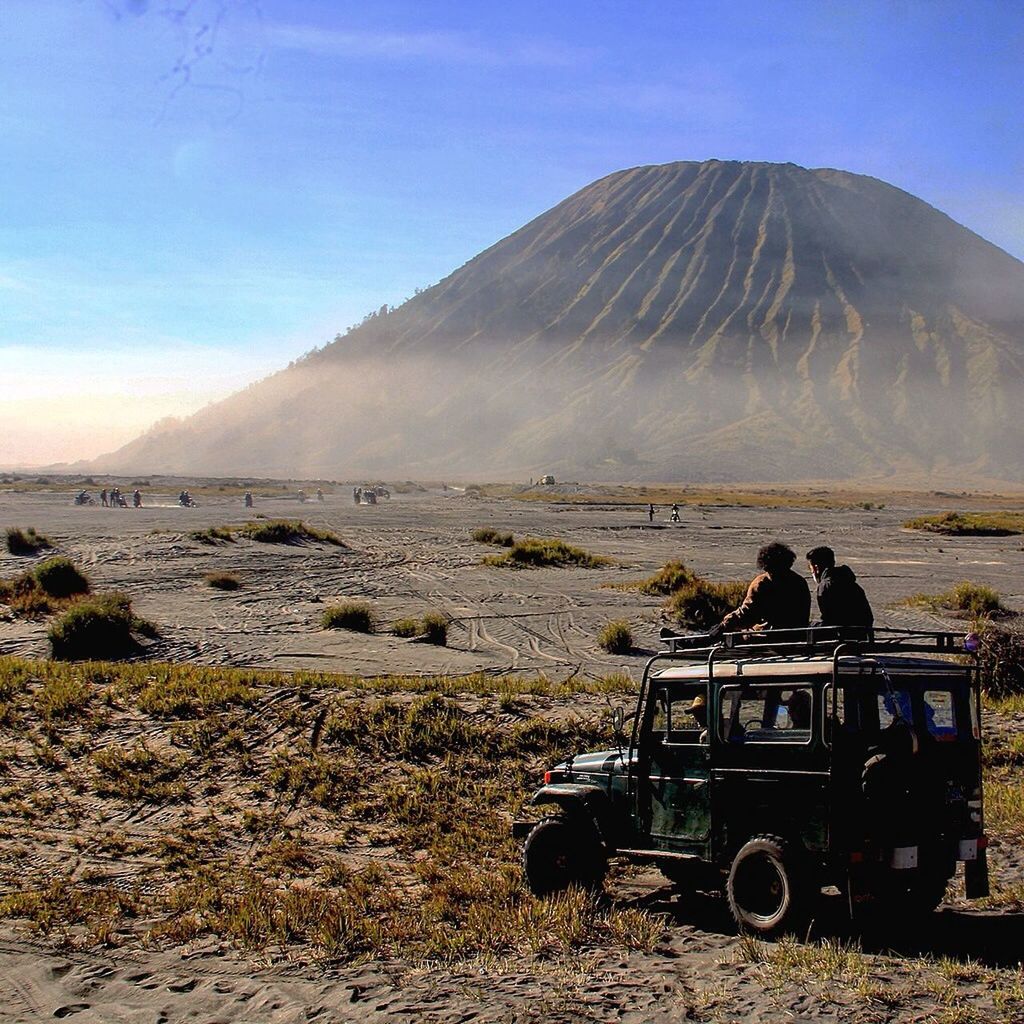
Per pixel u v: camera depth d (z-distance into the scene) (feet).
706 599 86.58
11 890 30.91
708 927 25.82
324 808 38.91
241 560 125.59
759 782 24.64
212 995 21.40
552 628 81.05
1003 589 110.63
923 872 23.81
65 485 503.61
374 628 78.74
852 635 26.13
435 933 24.86
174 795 39.68
